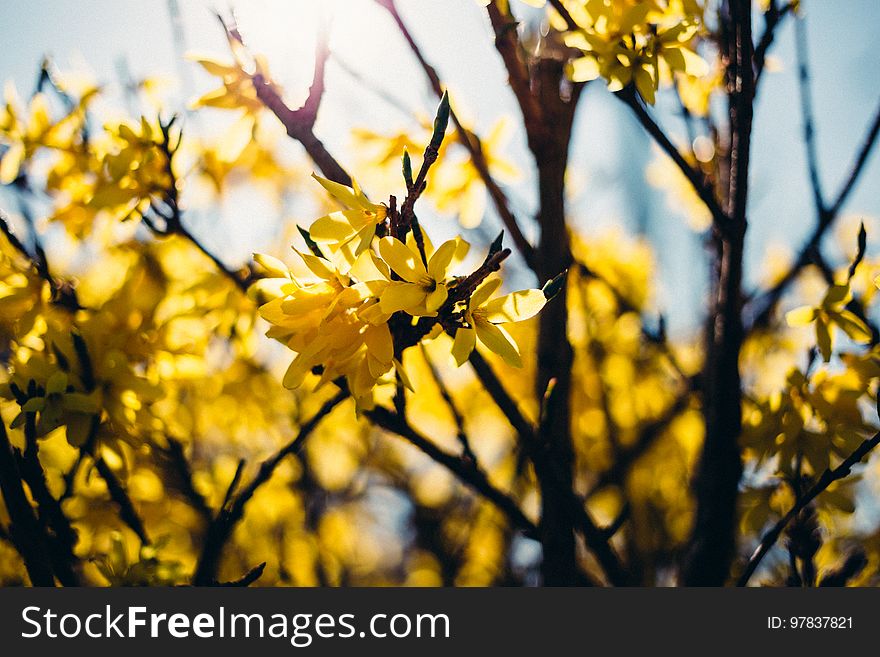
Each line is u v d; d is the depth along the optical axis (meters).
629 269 1.23
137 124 0.85
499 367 1.23
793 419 0.83
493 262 0.71
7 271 0.83
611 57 0.80
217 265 0.86
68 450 0.90
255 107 0.83
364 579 1.72
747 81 0.81
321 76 0.80
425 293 0.71
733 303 0.83
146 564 0.84
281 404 1.25
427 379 1.25
